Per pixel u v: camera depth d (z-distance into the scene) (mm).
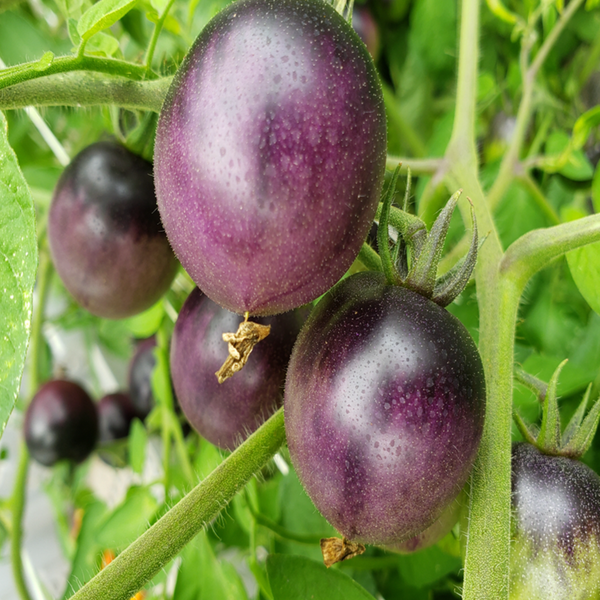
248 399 146
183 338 152
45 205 288
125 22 247
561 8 243
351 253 99
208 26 101
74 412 321
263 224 91
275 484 257
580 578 128
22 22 268
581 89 298
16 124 332
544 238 128
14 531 315
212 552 214
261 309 100
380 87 101
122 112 174
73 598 117
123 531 238
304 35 94
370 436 102
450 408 103
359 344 105
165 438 260
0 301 94
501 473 118
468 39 195
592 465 206
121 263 165
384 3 320
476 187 177
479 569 113
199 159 92
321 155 91
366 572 238
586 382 204
